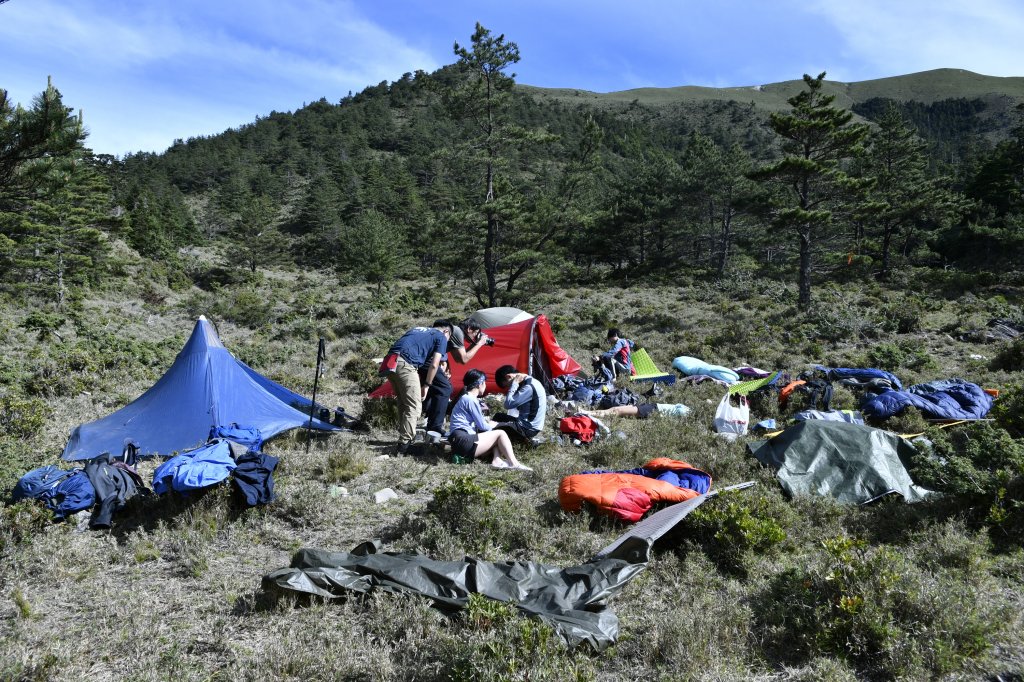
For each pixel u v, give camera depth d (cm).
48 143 874
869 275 4347
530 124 17662
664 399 1088
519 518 516
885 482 571
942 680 326
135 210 7344
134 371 1304
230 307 3547
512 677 302
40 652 346
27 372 1194
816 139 2967
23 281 3766
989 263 4619
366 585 406
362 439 814
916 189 4312
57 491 532
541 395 775
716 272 4912
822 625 356
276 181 13400
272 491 568
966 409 872
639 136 17988
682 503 514
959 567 443
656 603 409
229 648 358
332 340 2650
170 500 545
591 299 3794
